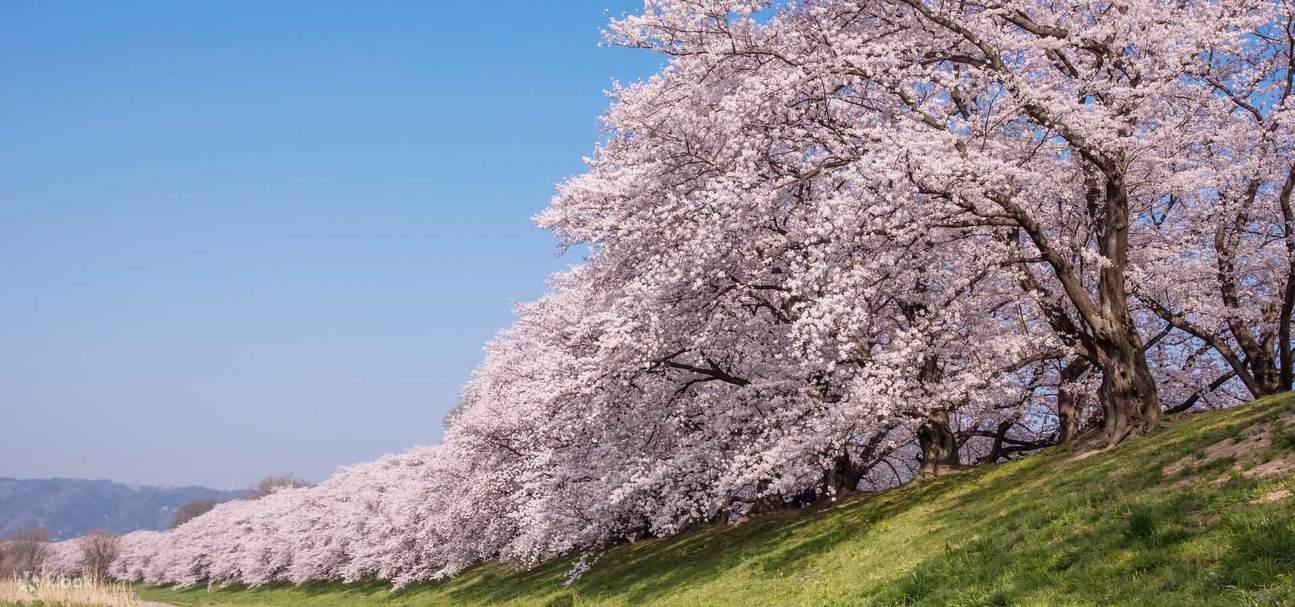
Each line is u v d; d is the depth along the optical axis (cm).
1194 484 1240
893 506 2081
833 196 1841
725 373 2256
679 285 1988
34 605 2631
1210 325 2333
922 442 2406
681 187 2077
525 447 3141
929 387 1975
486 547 3784
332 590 5969
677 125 2008
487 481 3347
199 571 9338
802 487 2267
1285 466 1161
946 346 2264
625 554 3019
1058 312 2177
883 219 1766
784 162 2097
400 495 5122
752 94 1819
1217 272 2358
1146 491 1305
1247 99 2491
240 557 8181
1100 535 1172
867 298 1922
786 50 1941
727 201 1825
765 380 2106
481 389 3553
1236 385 2795
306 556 6619
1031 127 2030
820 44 1945
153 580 10600
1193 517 1096
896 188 1677
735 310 2152
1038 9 2239
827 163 1948
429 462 4438
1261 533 943
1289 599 812
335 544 6281
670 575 2280
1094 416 2503
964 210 1784
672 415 2331
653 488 2230
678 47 2077
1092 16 2094
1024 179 1830
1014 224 1875
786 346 2156
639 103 2061
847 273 1741
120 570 11775
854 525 1992
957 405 2194
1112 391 1891
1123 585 991
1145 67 1922
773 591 1688
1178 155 2303
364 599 4872
